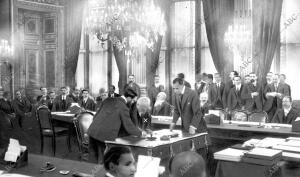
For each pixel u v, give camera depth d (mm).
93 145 4879
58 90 13344
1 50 11969
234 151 3459
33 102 13008
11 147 3346
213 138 5988
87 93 9484
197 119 5223
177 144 4445
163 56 11516
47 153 7477
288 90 8742
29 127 10789
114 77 12781
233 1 10203
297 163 3578
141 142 4289
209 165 5512
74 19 13102
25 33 13297
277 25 9547
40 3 12914
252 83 8953
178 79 5395
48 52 13648
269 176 3154
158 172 2539
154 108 8125
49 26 13625
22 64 13164
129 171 2072
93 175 2938
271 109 8570
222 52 10227
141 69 11805
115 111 4680
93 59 13227
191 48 11172
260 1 9641
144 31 8641
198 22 11000
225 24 10227
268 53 9594
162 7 11188
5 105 10789
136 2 8750
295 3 9555
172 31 11422
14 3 12344
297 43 9609
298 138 4215
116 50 12133
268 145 3797
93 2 8523
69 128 7891
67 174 3047
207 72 10945
